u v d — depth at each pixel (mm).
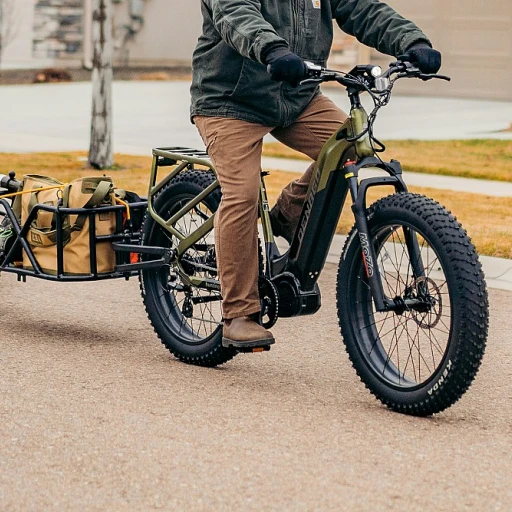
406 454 5781
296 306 6922
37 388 6910
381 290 6391
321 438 6008
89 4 36438
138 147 19281
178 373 7320
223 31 6484
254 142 6898
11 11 36719
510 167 16578
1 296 9516
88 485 5383
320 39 6941
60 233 7871
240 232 6859
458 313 6074
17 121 23438
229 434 6066
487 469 5594
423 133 20469
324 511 5066
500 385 7141
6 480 5445
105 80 16859
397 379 6551
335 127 7016
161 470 5551
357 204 6461
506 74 27484
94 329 8500
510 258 10875
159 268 7859
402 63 6426
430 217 6188
